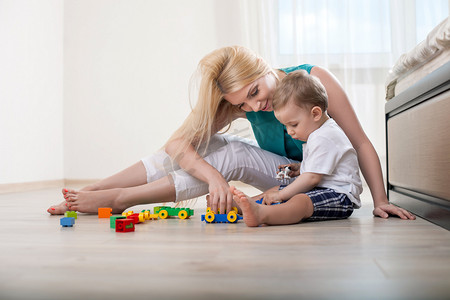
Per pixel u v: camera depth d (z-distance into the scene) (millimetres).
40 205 1882
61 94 3688
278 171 1457
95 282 632
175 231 1086
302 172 1287
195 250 845
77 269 705
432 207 1184
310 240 937
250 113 1470
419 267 701
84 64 3703
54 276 666
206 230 1096
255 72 1260
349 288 594
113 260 765
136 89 3664
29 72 3150
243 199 1092
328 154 1218
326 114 1303
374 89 3201
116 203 1418
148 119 3658
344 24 3225
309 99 1221
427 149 1225
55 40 3574
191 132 1425
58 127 3631
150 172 1513
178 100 3631
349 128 1398
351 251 822
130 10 3656
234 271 683
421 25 3158
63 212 1475
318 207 1197
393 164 1641
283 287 599
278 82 1330
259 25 3305
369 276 651
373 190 1376
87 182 3711
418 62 1469
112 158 3693
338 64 3240
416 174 1332
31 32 3180
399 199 1571
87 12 3693
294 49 3252
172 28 3617
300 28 3262
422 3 3154
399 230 1062
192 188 1437
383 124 3186
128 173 1515
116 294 578
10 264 743
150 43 3643
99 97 3695
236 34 3516
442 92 1120
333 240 935
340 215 1256
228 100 1338
